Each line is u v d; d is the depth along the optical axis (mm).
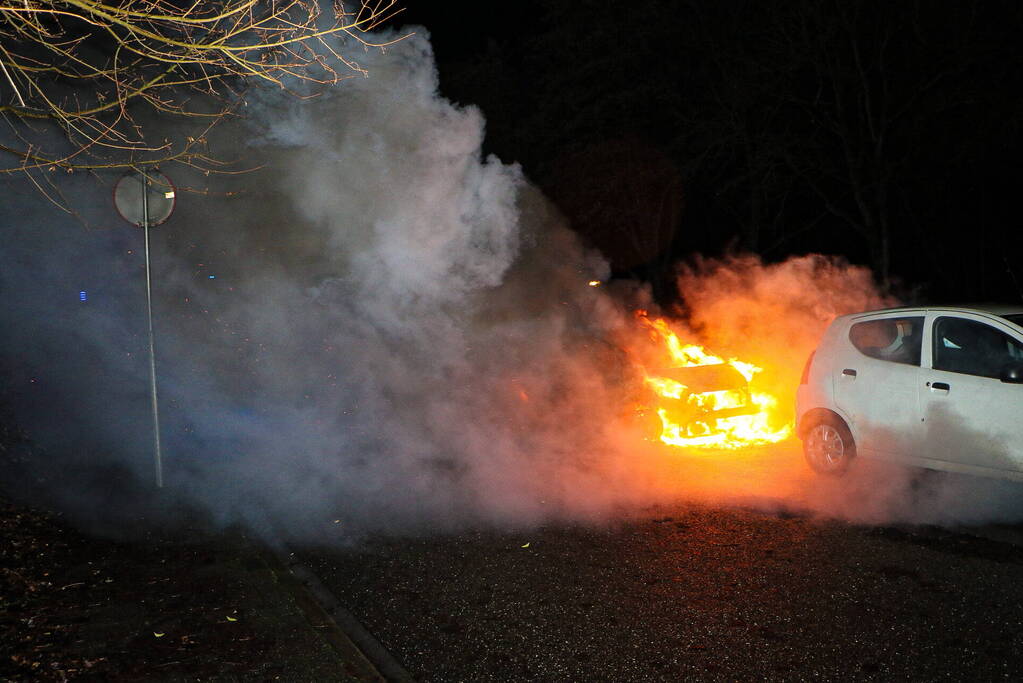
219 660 4832
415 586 6234
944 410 7570
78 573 6281
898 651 4836
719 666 4758
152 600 5746
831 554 6406
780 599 5629
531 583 6152
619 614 5527
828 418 8633
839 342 8688
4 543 6566
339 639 5219
